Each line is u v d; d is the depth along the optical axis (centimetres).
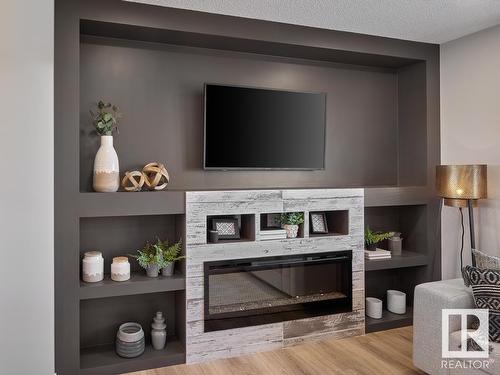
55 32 264
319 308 337
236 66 349
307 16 310
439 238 387
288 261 326
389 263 365
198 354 299
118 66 314
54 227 265
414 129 395
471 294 257
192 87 336
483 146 345
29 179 245
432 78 382
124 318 318
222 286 309
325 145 370
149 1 280
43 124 248
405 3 287
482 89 345
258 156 342
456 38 364
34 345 248
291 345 326
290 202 324
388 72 412
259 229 316
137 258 296
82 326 307
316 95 360
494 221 338
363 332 350
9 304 242
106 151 287
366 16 310
